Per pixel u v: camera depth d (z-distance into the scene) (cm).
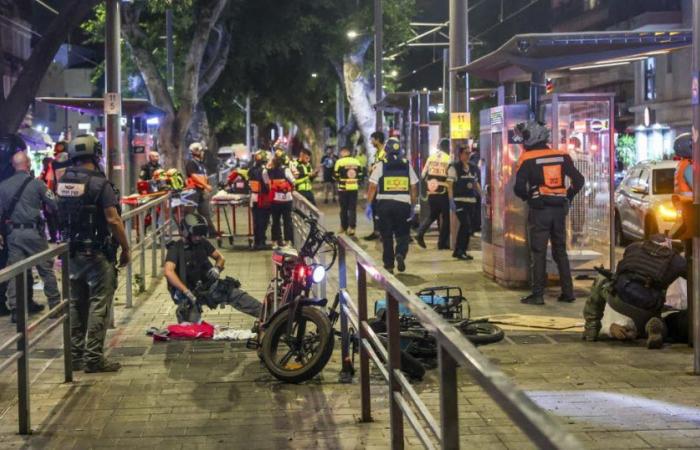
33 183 1076
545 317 1047
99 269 823
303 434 650
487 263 1391
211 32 3316
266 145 2308
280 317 794
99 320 830
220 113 4428
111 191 820
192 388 777
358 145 4738
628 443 605
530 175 1146
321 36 3491
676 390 737
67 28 1548
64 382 800
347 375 791
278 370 782
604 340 930
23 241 1069
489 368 300
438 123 2288
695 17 777
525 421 254
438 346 376
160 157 2973
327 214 2867
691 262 895
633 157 4125
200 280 977
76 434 657
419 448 600
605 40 1141
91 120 5981
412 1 3612
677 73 3662
